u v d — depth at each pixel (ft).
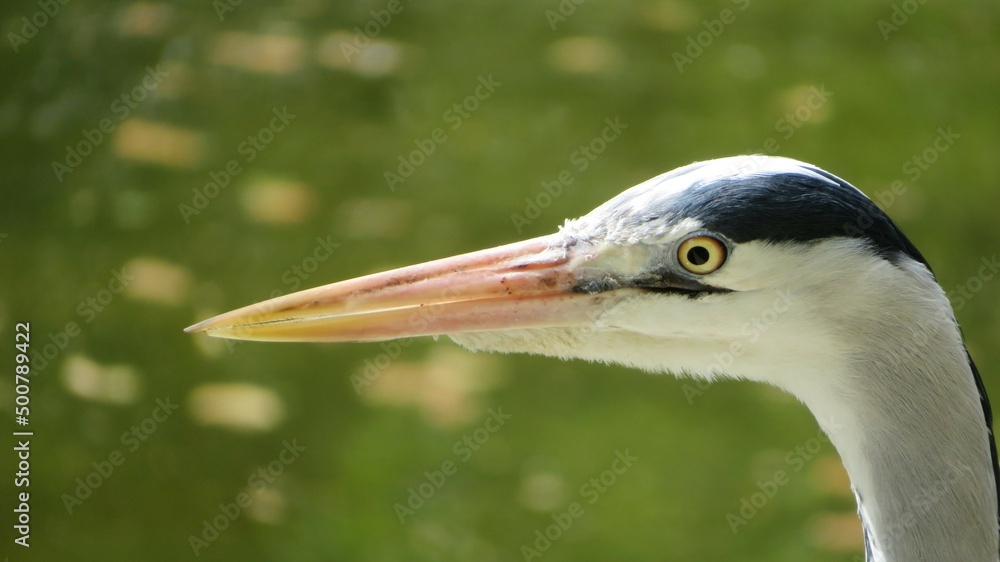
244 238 41.47
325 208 43.16
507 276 18.76
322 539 32.07
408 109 48.16
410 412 36.42
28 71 47.75
